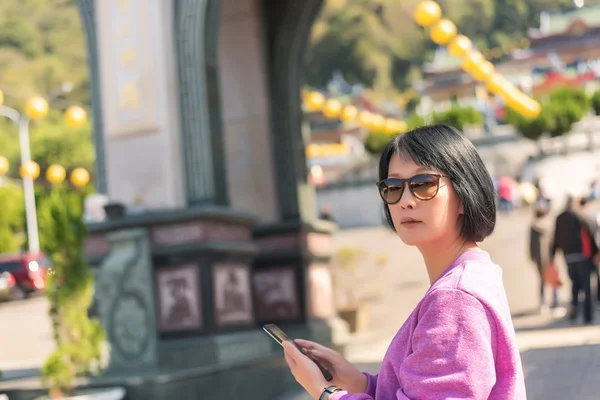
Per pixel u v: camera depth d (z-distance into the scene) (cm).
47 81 8531
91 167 6769
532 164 5456
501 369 193
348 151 6988
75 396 757
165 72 999
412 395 189
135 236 904
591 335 1230
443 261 215
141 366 875
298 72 1293
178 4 997
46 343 1742
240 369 858
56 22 9256
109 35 1029
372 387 257
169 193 991
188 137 989
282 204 1259
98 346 784
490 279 200
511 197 4106
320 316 1277
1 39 8975
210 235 954
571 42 9481
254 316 1125
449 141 212
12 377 891
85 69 8900
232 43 1290
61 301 775
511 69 9625
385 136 5441
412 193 208
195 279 940
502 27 11775
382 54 10988
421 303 198
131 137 1012
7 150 6775
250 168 1274
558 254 2359
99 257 978
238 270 1003
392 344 207
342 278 2136
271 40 1279
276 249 1248
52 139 6650
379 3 10962
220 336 938
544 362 980
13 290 2814
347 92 9225
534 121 5238
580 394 761
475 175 212
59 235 775
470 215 210
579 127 5428
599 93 5844
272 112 1273
